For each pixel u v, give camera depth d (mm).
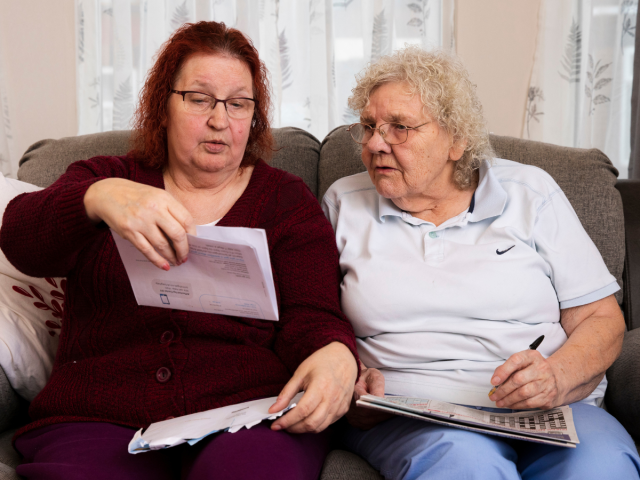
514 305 1245
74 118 2639
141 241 923
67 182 1190
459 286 1244
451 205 1365
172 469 1056
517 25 2461
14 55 2600
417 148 1245
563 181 1553
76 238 1025
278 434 989
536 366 1055
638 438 1272
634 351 1331
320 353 1083
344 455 1190
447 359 1251
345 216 1442
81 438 1043
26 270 1136
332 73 2398
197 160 1251
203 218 1318
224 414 1000
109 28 2479
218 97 1234
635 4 2361
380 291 1279
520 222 1323
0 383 1237
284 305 1259
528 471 1060
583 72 2385
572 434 954
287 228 1283
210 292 1004
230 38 1282
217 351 1148
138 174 1319
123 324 1173
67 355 1197
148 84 1299
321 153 1790
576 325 1315
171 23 2451
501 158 1558
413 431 1121
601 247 1508
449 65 1315
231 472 892
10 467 1091
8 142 2645
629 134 2434
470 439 1029
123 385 1108
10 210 1129
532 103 2467
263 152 1441
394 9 2428
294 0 2438
